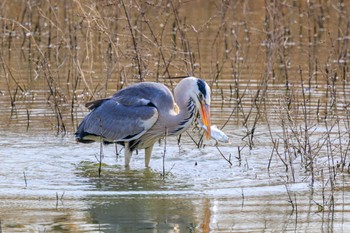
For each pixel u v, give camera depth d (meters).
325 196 11.69
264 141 15.08
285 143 13.75
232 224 10.38
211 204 11.30
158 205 11.26
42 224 10.32
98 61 20.91
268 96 17.98
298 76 19.98
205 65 20.88
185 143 15.20
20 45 23.31
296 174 12.92
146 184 12.45
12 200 11.43
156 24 24.41
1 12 23.41
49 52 22.25
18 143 14.82
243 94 17.70
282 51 21.22
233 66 19.14
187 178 12.82
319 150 13.50
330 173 12.60
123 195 11.78
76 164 13.75
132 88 13.91
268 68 18.11
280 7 23.86
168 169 13.44
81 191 11.96
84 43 22.55
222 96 17.89
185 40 18.00
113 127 13.63
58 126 15.80
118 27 21.67
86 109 17.23
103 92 17.91
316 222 10.48
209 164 13.71
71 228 10.16
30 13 24.47
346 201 11.45
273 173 13.03
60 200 11.48
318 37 24.25
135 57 17.20
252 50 22.62
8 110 17.12
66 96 17.97
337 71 20.31
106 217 10.66
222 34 24.59
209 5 28.98
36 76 19.17
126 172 13.29
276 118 16.45
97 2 19.14
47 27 24.91
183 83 13.61
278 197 11.66
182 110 13.58
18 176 12.79
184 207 11.15
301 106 16.86
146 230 10.12
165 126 13.56
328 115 16.41
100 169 13.16
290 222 10.47
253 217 10.70
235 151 14.52
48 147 14.70
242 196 11.70
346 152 13.32
